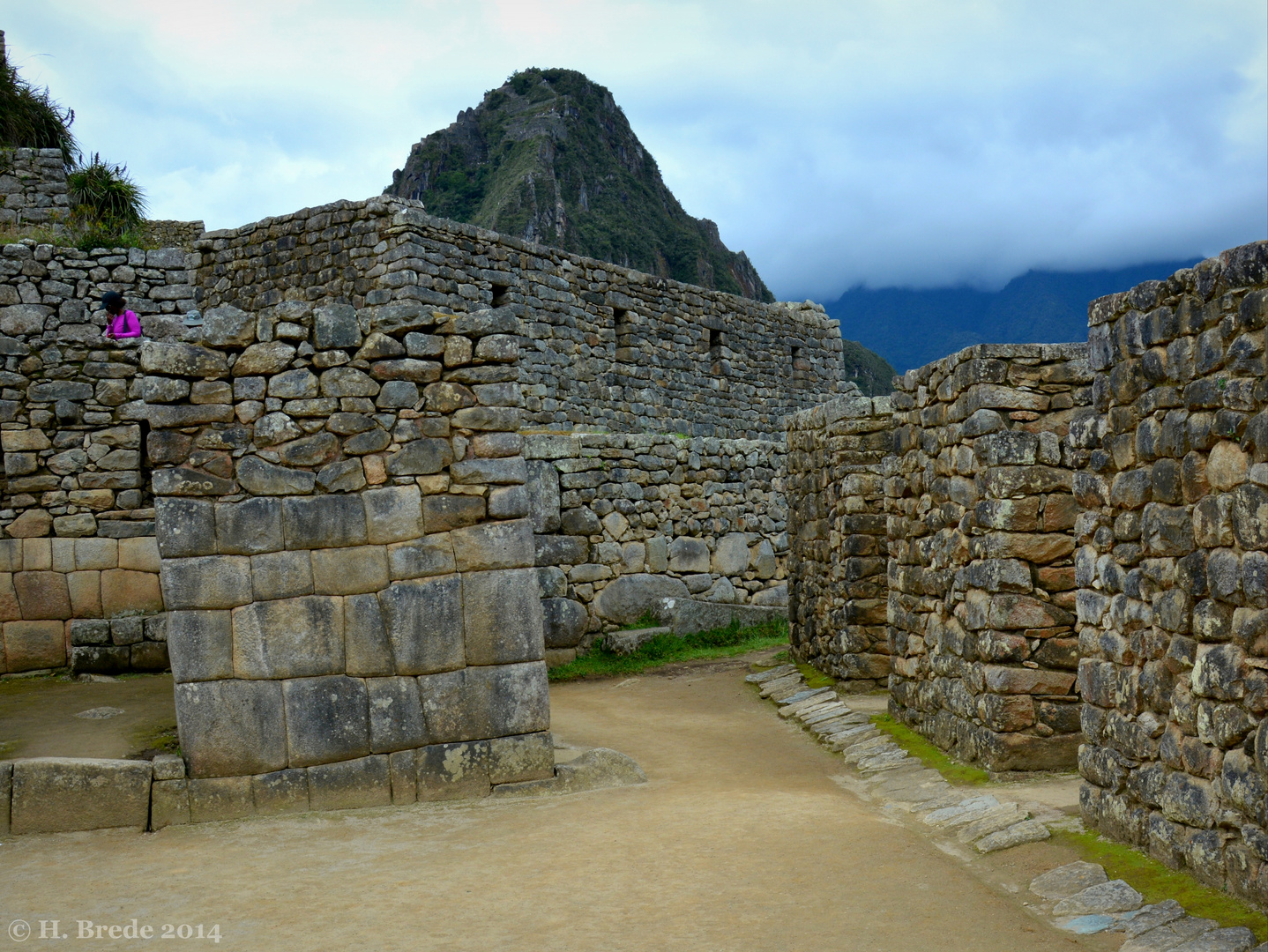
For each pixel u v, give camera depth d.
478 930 4.72
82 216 17.61
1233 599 4.59
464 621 7.24
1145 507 5.38
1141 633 5.41
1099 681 5.85
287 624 6.95
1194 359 4.93
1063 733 7.26
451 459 7.32
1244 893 4.47
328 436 7.15
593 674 13.43
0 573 10.80
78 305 11.32
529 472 14.04
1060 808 6.34
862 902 5.00
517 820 6.64
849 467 11.14
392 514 7.18
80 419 11.19
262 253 17.27
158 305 11.72
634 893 5.17
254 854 5.99
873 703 10.40
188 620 6.82
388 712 7.06
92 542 11.05
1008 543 7.36
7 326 11.10
